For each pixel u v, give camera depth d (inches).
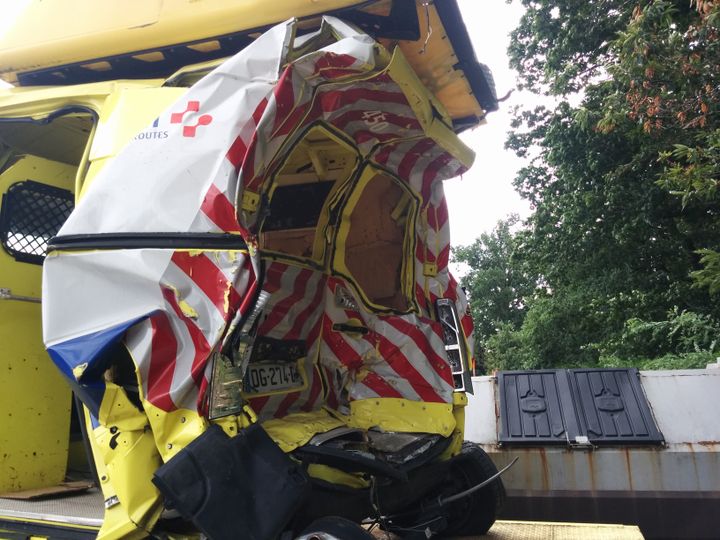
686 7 378.0
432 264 159.5
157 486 84.7
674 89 298.5
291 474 89.6
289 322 135.7
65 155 162.1
